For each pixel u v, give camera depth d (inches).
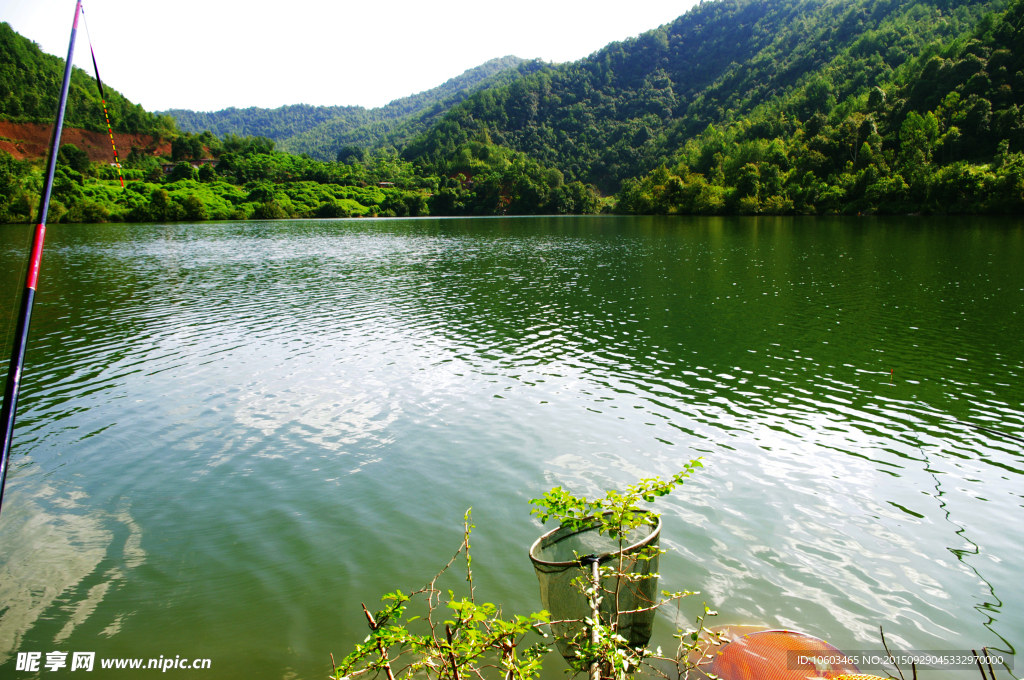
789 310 751.7
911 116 3430.1
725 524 275.0
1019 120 3181.6
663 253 1487.5
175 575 247.6
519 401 445.7
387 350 599.2
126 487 326.0
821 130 4092.0
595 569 157.9
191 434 397.1
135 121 5935.0
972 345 569.3
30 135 4298.7
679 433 382.6
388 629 145.7
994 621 206.8
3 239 2105.1
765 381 482.6
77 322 748.6
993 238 1584.6
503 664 152.3
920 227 2057.1
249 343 634.8
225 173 5634.8
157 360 570.9
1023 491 301.7
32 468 350.0
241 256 1569.9
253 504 305.7
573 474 329.4
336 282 1078.4
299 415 427.8
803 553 251.1
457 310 803.4
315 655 199.9
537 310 792.9
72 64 181.6
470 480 325.1
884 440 367.2
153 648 204.7
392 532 276.2
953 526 271.3
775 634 192.5
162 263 1411.2
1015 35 3590.1
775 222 2714.1
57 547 270.1
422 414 424.2
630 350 582.6
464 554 257.0
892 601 219.0
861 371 502.0
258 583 241.3
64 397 470.9
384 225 3270.2
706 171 5017.2
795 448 357.7
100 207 3410.4
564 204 5246.1
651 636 196.5
